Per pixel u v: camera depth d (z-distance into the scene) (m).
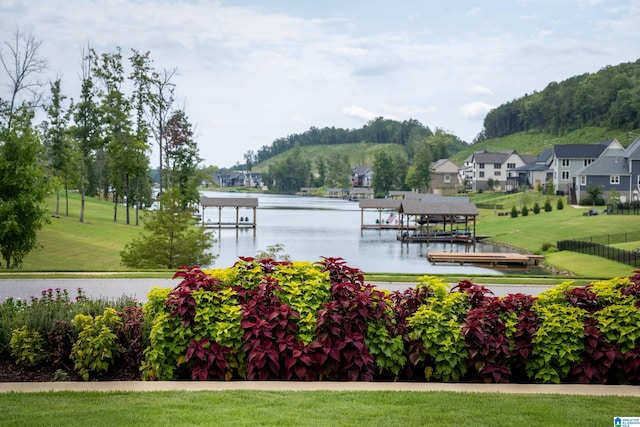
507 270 40.00
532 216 72.19
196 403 6.52
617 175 77.94
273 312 7.86
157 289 8.43
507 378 7.88
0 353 8.80
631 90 165.75
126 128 66.00
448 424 5.86
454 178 156.88
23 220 26.69
